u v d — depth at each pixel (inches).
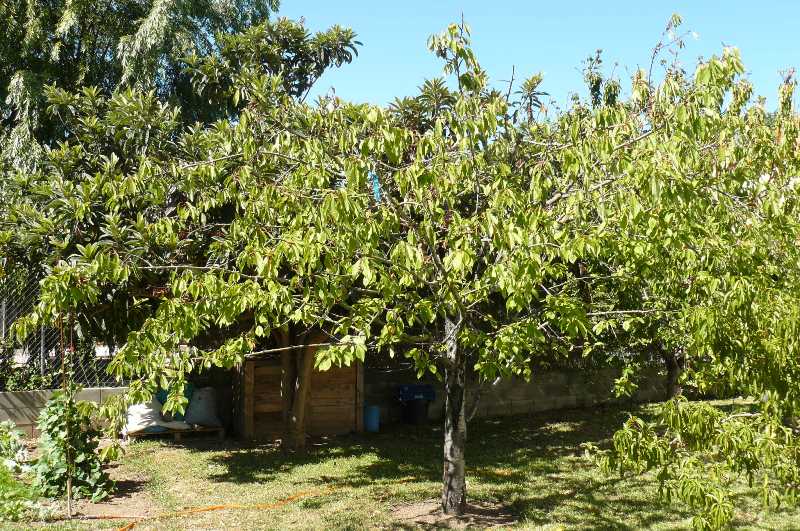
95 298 202.8
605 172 193.9
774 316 150.0
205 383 474.6
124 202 297.9
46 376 431.2
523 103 292.7
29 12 587.2
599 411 562.3
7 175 418.9
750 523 263.6
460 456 280.7
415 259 176.1
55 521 263.4
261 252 181.6
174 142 361.4
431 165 198.4
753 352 154.5
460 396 278.4
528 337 213.9
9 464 297.3
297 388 414.6
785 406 158.9
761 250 171.9
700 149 189.9
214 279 195.9
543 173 200.8
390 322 197.6
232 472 356.8
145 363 203.8
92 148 358.9
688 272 188.2
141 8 635.5
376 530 259.9
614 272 257.6
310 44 392.8
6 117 605.3
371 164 195.8
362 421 475.5
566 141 246.5
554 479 341.4
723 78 168.7
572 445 431.5
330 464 378.9
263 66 386.3
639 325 284.5
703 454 182.5
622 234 189.2
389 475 354.9
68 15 584.1
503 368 223.6
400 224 219.1
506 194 179.3
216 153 303.3
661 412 162.4
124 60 570.6
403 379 520.7
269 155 250.2
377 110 199.5
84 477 296.7
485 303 276.1
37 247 330.0
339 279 200.4
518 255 172.7
